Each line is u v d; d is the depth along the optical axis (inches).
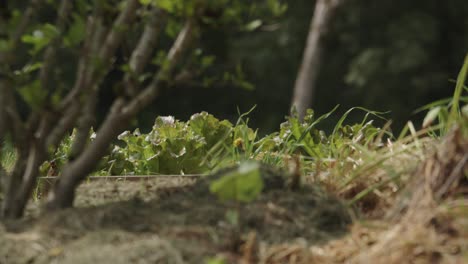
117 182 197.0
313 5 1170.0
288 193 163.0
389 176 174.6
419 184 154.3
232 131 246.8
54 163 232.2
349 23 1184.8
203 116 244.7
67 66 928.3
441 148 157.2
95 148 156.3
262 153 232.1
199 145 236.7
